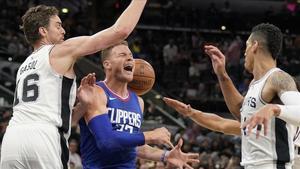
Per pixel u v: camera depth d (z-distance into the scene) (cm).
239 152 1207
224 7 2514
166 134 418
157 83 1825
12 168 392
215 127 482
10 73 1614
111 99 432
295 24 2300
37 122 391
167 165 446
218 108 1630
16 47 1706
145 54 1986
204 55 2000
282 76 393
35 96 396
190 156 436
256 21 2362
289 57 2039
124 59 435
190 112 485
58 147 391
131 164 436
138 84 465
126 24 393
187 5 2497
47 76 398
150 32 2156
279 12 2447
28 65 408
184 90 1769
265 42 412
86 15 2248
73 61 401
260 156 401
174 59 1952
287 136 401
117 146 409
